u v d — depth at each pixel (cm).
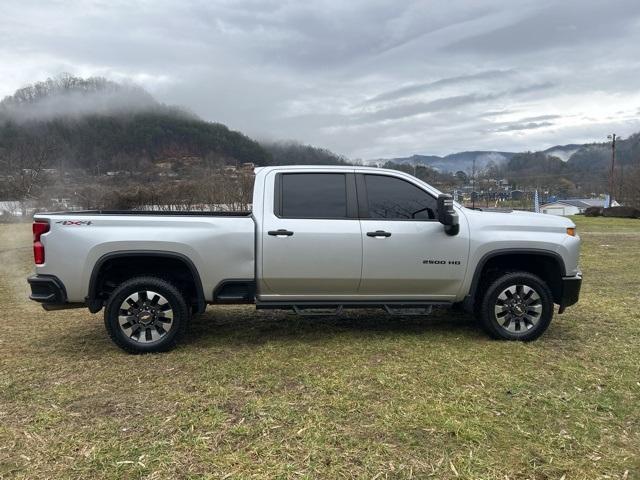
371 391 395
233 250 487
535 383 411
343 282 502
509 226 516
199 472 289
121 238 476
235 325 590
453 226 500
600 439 325
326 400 379
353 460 300
